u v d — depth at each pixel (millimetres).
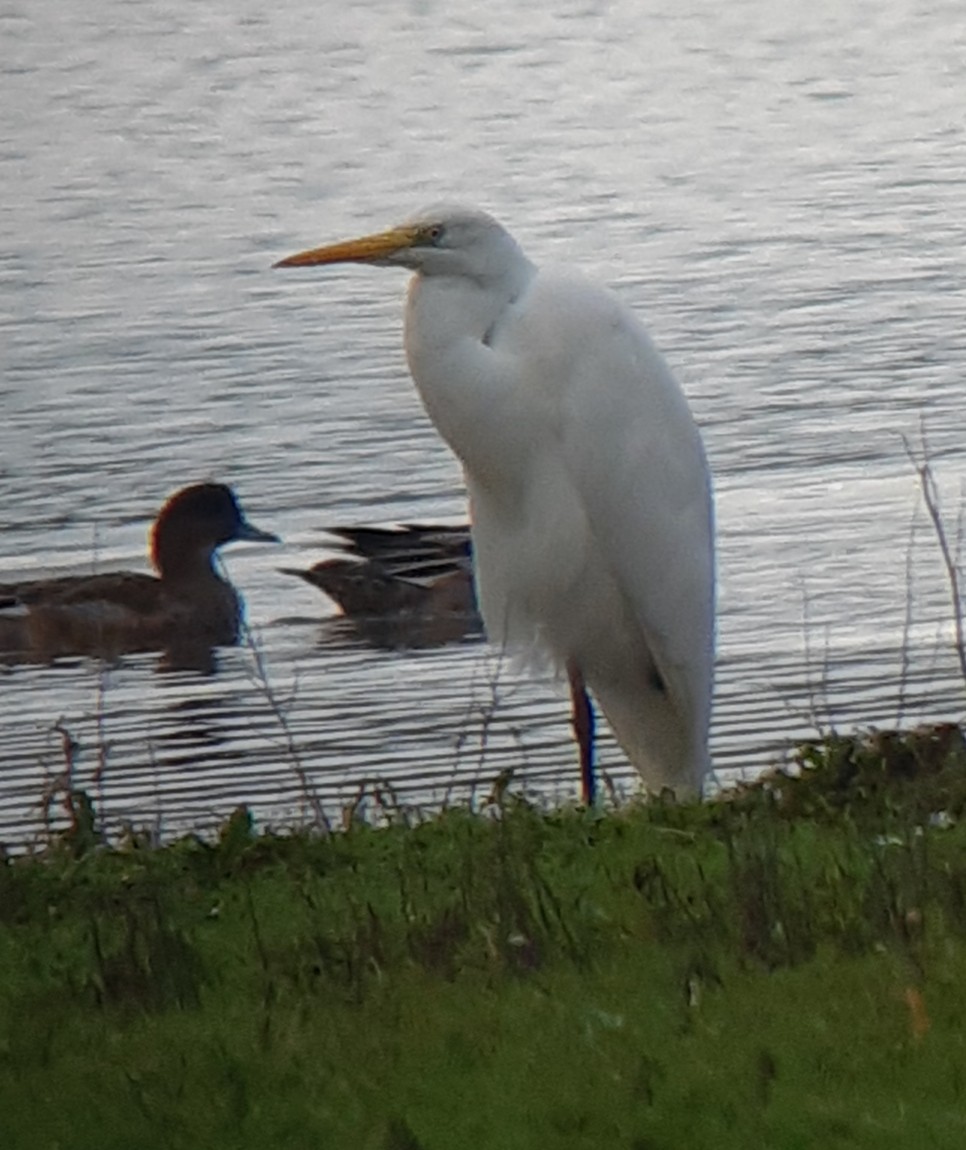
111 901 10008
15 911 10039
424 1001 8148
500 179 35312
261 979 8703
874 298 27500
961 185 33688
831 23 49094
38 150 37938
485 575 12875
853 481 20891
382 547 19562
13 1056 8164
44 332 26828
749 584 18312
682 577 12352
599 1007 7840
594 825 10398
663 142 37781
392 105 41625
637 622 12461
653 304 27797
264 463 22500
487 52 46938
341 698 16609
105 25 50906
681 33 48406
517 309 12344
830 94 41594
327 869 10359
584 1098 7031
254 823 12852
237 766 15117
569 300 12242
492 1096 7145
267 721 16109
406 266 12391
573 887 9328
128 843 11039
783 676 16172
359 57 46531
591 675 12750
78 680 17656
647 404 12281
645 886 9172
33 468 22500
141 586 18797
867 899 8570
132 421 23578
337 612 18719
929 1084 6906
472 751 15094
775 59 45281
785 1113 6754
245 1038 7957
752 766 14461
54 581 18969
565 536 12312
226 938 9297
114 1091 7648
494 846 9859
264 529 20938
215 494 19734
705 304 27625
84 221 32781
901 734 11961
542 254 30734
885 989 7707
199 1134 7184
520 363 12266
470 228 12273
